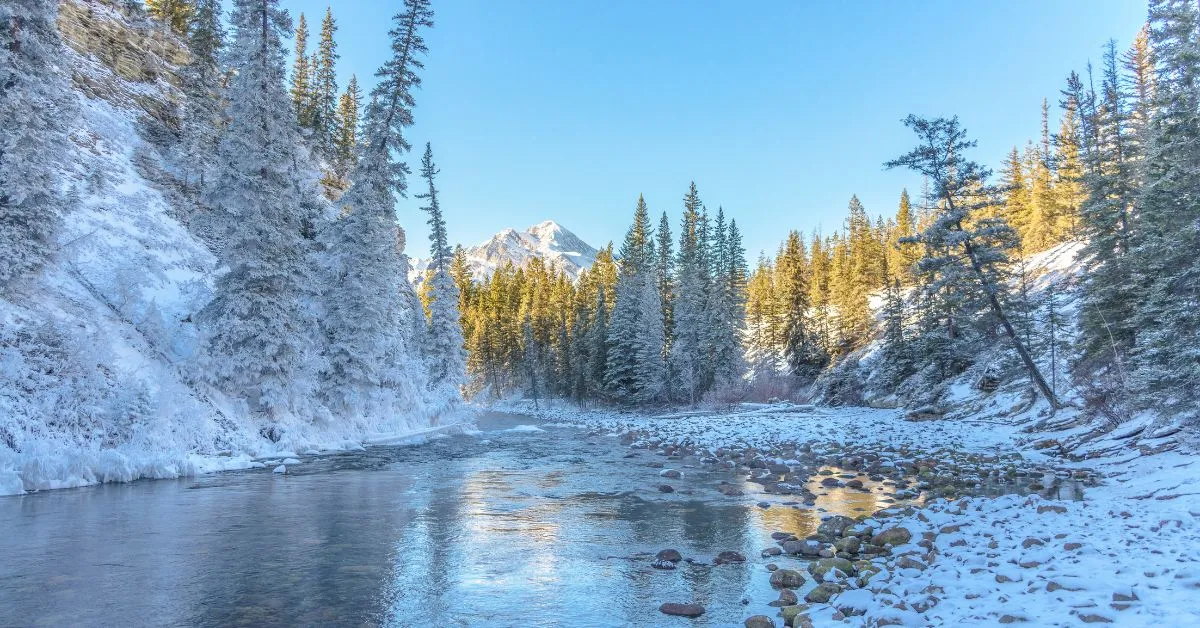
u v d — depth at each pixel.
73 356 18.09
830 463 22.12
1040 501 11.82
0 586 7.84
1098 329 25.12
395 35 32.41
